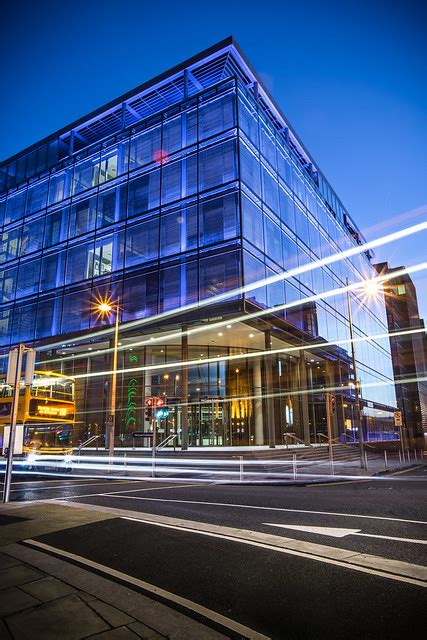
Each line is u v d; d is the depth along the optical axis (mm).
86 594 5105
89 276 37781
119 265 36188
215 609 4895
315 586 5574
